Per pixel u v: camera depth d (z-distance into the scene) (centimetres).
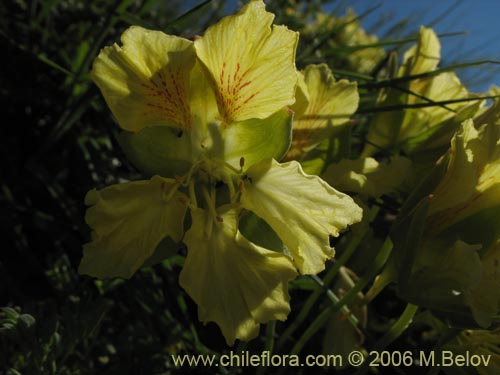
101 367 11
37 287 14
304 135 11
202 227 9
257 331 8
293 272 9
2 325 9
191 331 13
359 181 10
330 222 8
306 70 11
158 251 9
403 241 9
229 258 9
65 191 16
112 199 8
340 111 11
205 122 9
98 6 20
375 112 13
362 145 16
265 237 9
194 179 9
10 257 14
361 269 14
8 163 16
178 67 8
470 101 13
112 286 13
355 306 11
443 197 9
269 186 9
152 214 9
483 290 9
